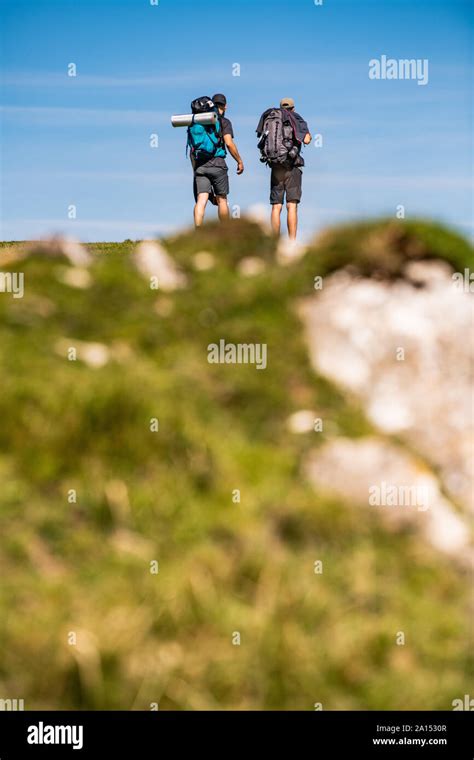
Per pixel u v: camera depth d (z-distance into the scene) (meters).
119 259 18.55
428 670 12.12
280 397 15.82
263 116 29.95
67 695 11.27
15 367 14.88
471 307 17.11
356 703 11.62
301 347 16.72
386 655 12.16
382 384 16.41
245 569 12.68
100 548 12.86
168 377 15.43
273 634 11.91
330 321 16.94
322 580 12.82
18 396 14.23
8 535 12.72
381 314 16.83
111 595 12.12
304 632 12.10
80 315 16.72
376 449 14.82
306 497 13.96
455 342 16.75
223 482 13.93
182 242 19.28
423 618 12.68
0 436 13.98
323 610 12.36
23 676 11.31
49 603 11.91
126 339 16.39
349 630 12.23
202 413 15.05
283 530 13.49
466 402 16.38
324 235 18.52
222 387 15.81
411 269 17.44
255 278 17.86
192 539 13.11
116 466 13.90
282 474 14.35
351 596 12.72
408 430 15.90
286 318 17.16
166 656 11.62
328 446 14.85
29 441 13.91
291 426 15.36
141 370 15.34
